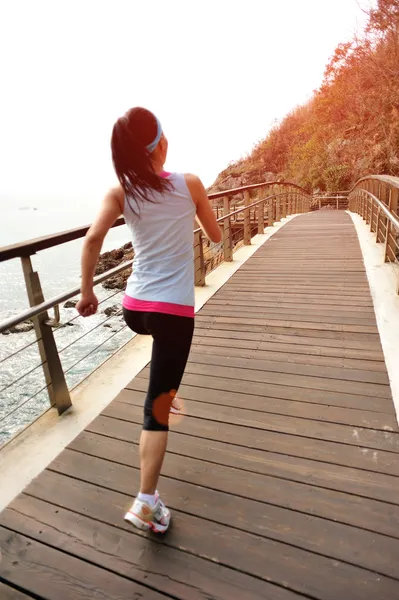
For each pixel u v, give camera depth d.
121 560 1.52
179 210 1.44
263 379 2.72
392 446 2.04
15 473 1.96
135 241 1.49
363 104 19.84
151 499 1.51
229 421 2.30
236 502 1.75
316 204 21.97
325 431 2.17
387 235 5.35
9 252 1.92
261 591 1.39
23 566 1.50
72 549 1.56
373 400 2.42
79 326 10.58
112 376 2.87
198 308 4.17
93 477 1.93
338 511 1.68
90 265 1.37
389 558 1.47
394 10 17.39
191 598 1.38
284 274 5.29
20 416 6.75
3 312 16.03
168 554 1.53
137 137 1.34
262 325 3.64
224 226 6.02
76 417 2.40
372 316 3.71
